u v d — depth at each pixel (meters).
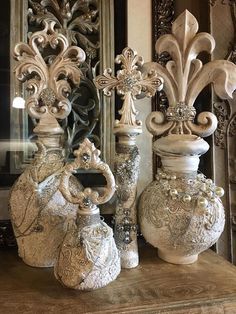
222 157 0.84
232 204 0.84
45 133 0.66
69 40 0.80
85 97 0.81
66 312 0.53
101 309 0.54
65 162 0.74
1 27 0.77
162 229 0.66
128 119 0.67
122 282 0.63
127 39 0.83
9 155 0.77
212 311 0.57
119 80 0.67
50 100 0.67
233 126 0.85
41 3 0.79
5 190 0.77
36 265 0.68
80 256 0.56
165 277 0.65
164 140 0.69
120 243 0.68
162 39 0.71
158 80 0.67
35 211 0.64
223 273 0.67
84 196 0.58
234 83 0.70
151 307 0.55
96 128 0.82
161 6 0.84
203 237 0.65
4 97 0.77
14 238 0.77
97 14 0.82
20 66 0.66
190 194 0.66
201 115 0.71
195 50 0.71
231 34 0.84
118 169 0.68
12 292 0.59
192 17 0.70
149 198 0.69
